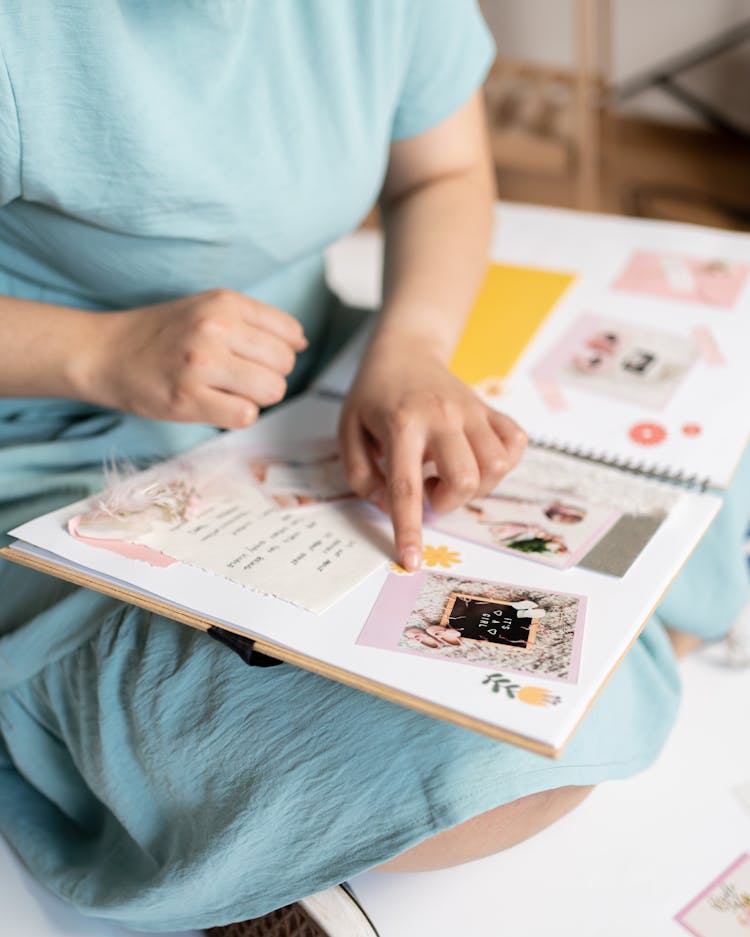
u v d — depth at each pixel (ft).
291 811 2.22
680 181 8.04
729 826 2.63
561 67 8.48
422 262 3.10
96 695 2.50
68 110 2.33
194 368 2.36
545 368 3.01
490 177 3.46
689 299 3.25
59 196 2.45
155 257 2.70
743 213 7.57
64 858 2.72
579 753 2.28
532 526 2.33
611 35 8.25
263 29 2.52
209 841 2.27
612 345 3.07
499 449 2.38
